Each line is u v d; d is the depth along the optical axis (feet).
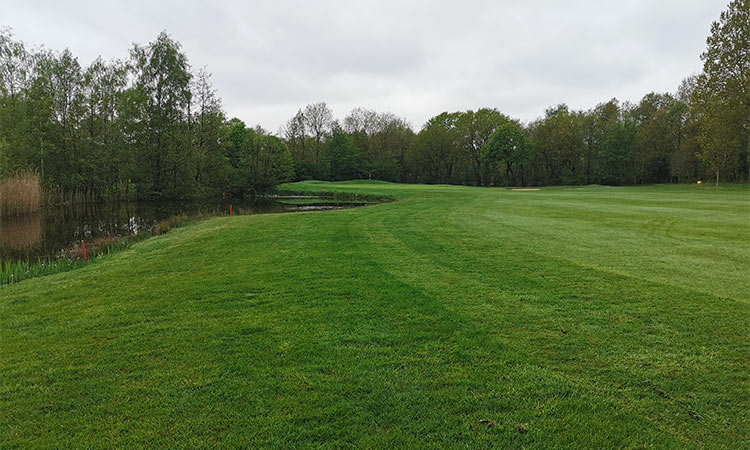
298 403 10.69
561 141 200.54
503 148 196.03
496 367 12.37
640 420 9.89
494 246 30.73
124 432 9.66
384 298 18.66
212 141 134.62
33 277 28.73
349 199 123.34
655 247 29.73
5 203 76.89
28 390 11.44
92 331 15.53
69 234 58.80
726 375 11.75
